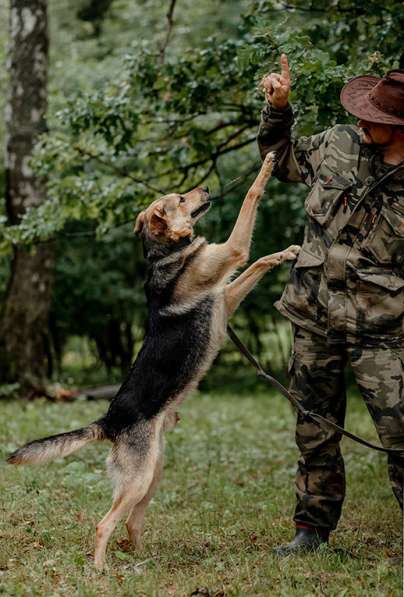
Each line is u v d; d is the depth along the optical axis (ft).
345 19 23.30
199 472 24.41
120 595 12.47
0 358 42.01
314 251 14.06
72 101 27.53
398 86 13.26
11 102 40.91
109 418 15.42
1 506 18.25
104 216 28.84
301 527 14.99
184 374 15.37
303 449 14.74
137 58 26.53
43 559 14.52
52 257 43.09
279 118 14.53
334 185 13.75
